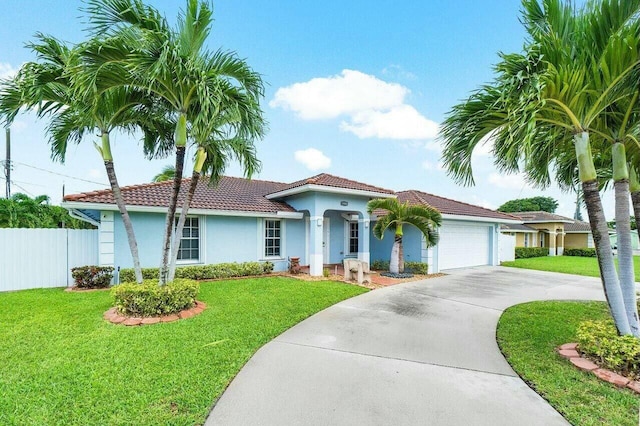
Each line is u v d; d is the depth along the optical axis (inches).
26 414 140.6
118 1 247.6
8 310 309.7
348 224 769.6
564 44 195.9
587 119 199.8
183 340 231.5
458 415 144.3
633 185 240.7
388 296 403.9
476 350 224.2
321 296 389.4
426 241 575.5
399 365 199.0
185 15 275.3
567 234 1433.3
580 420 139.9
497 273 649.6
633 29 174.6
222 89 269.1
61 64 274.5
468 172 239.3
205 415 142.5
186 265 518.0
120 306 286.7
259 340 236.1
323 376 182.5
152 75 241.8
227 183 717.9
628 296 202.7
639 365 174.4
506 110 191.5
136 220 480.7
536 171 286.5
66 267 463.5
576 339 237.5
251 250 592.4
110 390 161.2
